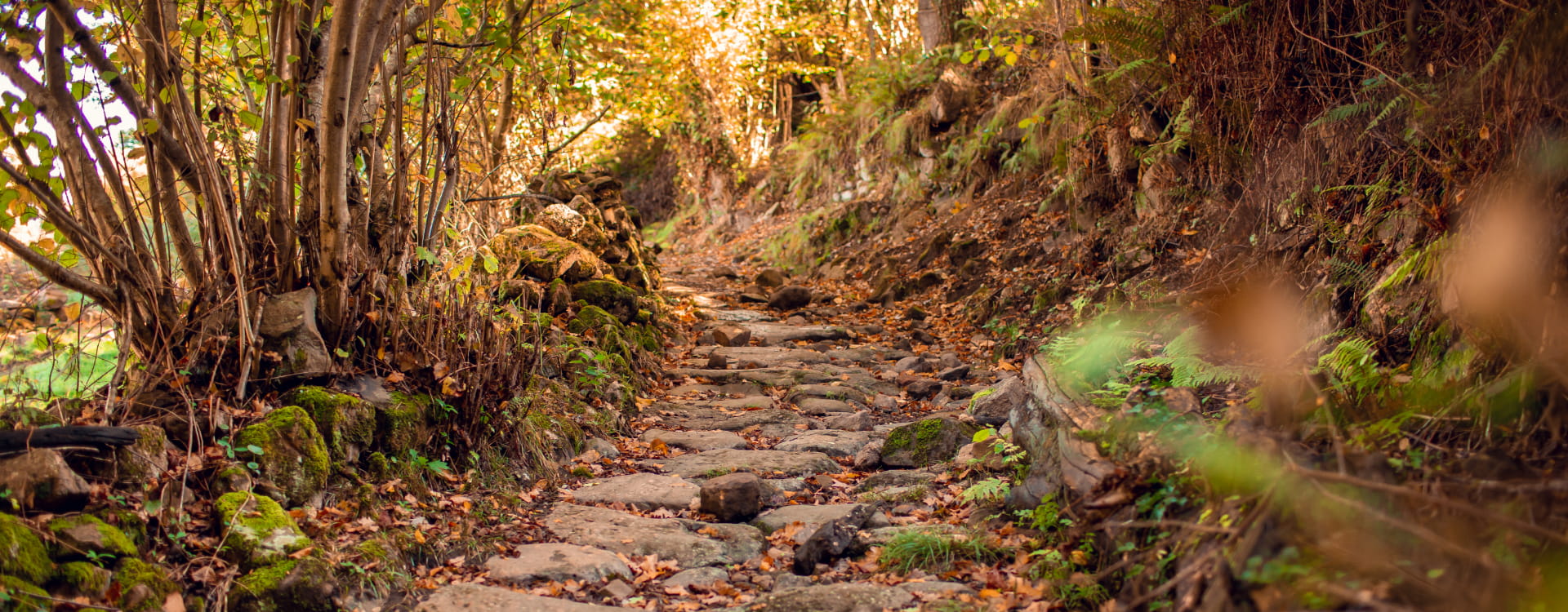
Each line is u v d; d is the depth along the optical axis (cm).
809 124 1664
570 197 921
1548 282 264
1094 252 749
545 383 492
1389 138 443
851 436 498
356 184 395
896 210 1156
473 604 281
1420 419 273
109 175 340
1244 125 583
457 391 393
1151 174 707
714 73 1681
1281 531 220
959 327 805
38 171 331
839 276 1101
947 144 1136
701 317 893
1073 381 394
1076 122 845
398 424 367
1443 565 200
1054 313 708
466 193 602
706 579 316
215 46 437
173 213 355
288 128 371
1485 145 338
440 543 327
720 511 372
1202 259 600
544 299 645
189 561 273
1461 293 294
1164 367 422
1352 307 406
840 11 1744
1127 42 642
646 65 1323
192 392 331
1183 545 248
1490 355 275
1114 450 320
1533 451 238
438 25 446
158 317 338
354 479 341
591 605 286
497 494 382
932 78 1241
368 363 391
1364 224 441
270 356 347
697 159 1852
